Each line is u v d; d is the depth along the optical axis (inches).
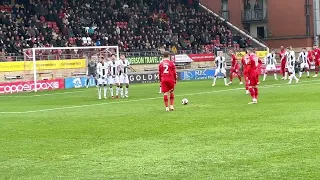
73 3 2299.5
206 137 591.8
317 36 2491.4
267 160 459.2
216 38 2418.8
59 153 540.7
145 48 2192.4
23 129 732.7
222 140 567.2
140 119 784.3
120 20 2316.7
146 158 493.7
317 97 1013.8
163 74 887.1
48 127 740.7
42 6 2174.0
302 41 2518.5
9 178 438.9
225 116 772.0
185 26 2433.6
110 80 1283.2
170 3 2586.1
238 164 450.0
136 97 1252.5
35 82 1726.1
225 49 2255.2
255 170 426.3
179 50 2246.6
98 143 589.0
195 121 732.0
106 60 1337.4
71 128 717.3
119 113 882.8
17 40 1942.7
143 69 2091.5
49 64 1857.8
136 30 2293.3
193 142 565.3
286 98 1023.0
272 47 2598.4
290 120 692.1
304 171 414.9
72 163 487.2
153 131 657.0
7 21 1993.1
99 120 793.6
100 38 2148.1
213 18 2583.7
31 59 1830.7
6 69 1781.5
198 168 443.2
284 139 552.7
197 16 2524.6
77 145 582.9
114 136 631.8
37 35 2022.6
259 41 2534.5
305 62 1765.5
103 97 1312.7
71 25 2158.0
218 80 1934.1
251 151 500.1
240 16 2674.7
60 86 1820.9
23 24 2039.9
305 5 2502.5
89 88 1768.0
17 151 562.3
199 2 2716.5
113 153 525.7
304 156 466.9
